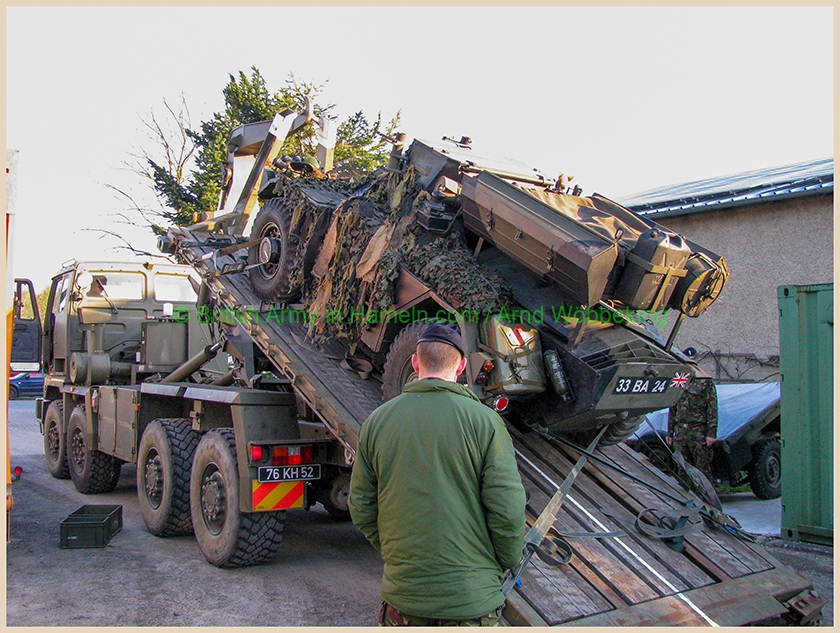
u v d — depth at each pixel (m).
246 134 7.96
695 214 11.66
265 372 6.13
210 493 5.42
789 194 10.23
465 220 4.75
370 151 22.08
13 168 5.09
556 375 4.20
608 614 3.60
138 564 5.51
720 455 8.20
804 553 6.35
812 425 6.67
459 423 2.62
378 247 5.07
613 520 4.43
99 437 7.98
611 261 3.94
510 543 2.57
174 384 6.76
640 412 4.63
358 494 2.79
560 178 5.35
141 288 8.98
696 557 4.40
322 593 4.88
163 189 22.83
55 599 4.70
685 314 4.57
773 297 10.70
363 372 5.44
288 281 5.98
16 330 8.33
